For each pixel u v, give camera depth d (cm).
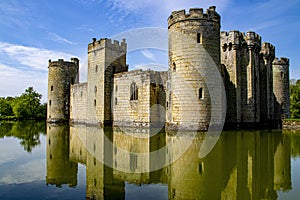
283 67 4581
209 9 2722
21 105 8031
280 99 4541
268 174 1245
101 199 946
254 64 3425
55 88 5678
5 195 1020
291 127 3350
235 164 1415
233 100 3266
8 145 2386
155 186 1079
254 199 924
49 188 1098
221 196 952
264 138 2397
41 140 2742
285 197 948
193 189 1028
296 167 1377
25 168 1462
